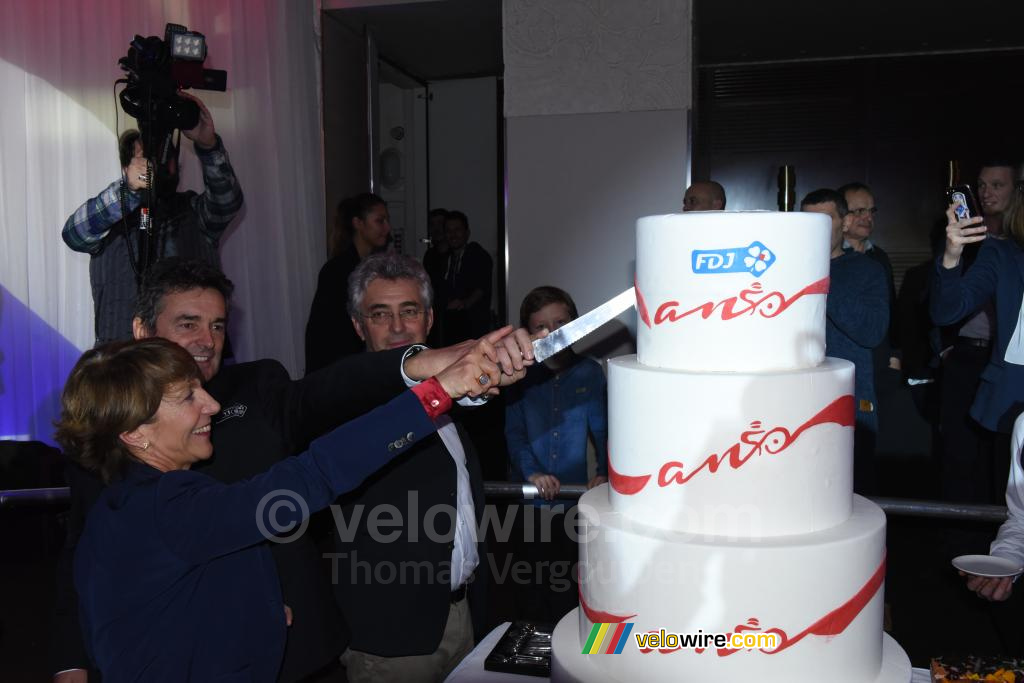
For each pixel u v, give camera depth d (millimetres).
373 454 1211
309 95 5102
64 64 3719
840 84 6504
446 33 5684
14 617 3365
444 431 1725
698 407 1151
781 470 1152
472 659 1529
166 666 1206
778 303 1171
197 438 1297
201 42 2781
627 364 1277
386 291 1744
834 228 3053
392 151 7074
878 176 6496
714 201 3814
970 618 3266
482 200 7105
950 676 1373
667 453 1182
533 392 2578
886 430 4750
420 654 1622
